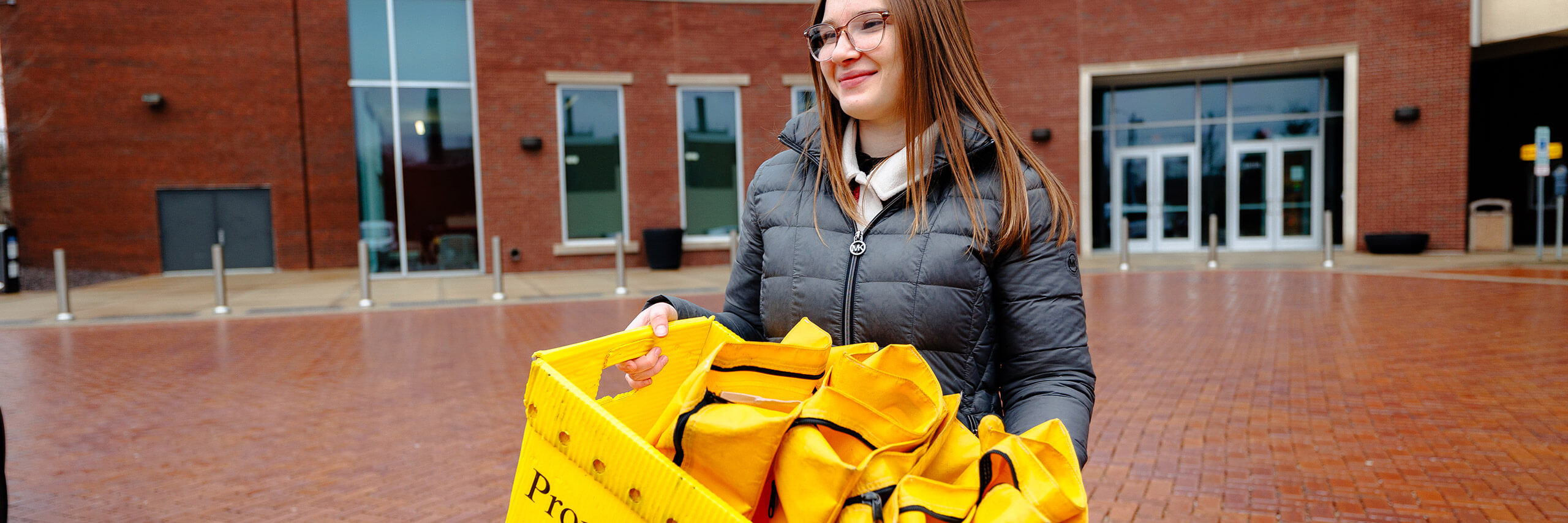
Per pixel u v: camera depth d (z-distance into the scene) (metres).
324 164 17.45
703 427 1.07
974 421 1.35
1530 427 4.55
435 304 11.26
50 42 16.27
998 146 1.37
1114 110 18.22
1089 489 3.81
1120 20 16.75
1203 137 17.89
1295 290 10.83
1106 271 14.13
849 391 1.15
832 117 1.54
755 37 16.78
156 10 16.58
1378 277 12.05
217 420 5.29
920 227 1.39
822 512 1.04
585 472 1.09
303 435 4.91
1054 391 1.33
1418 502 3.59
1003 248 1.36
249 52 16.98
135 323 9.79
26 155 16.39
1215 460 4.16
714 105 16.84
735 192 17.02
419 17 15.81
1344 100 16.58
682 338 1.42
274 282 14.88
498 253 11.83
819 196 1.52
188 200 16.95
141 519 3.63
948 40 1.40
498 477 4.12
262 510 3.71
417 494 3.90
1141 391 5.57
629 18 16.38
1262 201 17.72
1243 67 16.80
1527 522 3.36
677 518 1.03
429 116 15.96
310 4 17.22
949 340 1.38
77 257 16.58
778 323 1.53
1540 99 17.97
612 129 16.55
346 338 8.52
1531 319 7.87
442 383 6.27
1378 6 15.71
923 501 1.03
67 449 4.68
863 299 1.41
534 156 16.17
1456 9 15.29
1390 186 16.00
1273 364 6.29
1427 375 5.80
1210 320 8.49
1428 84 15.57
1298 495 3.69
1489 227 15.86
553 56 16.12
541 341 8.23
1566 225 18.05
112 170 16.61
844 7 1.41
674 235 16.19
